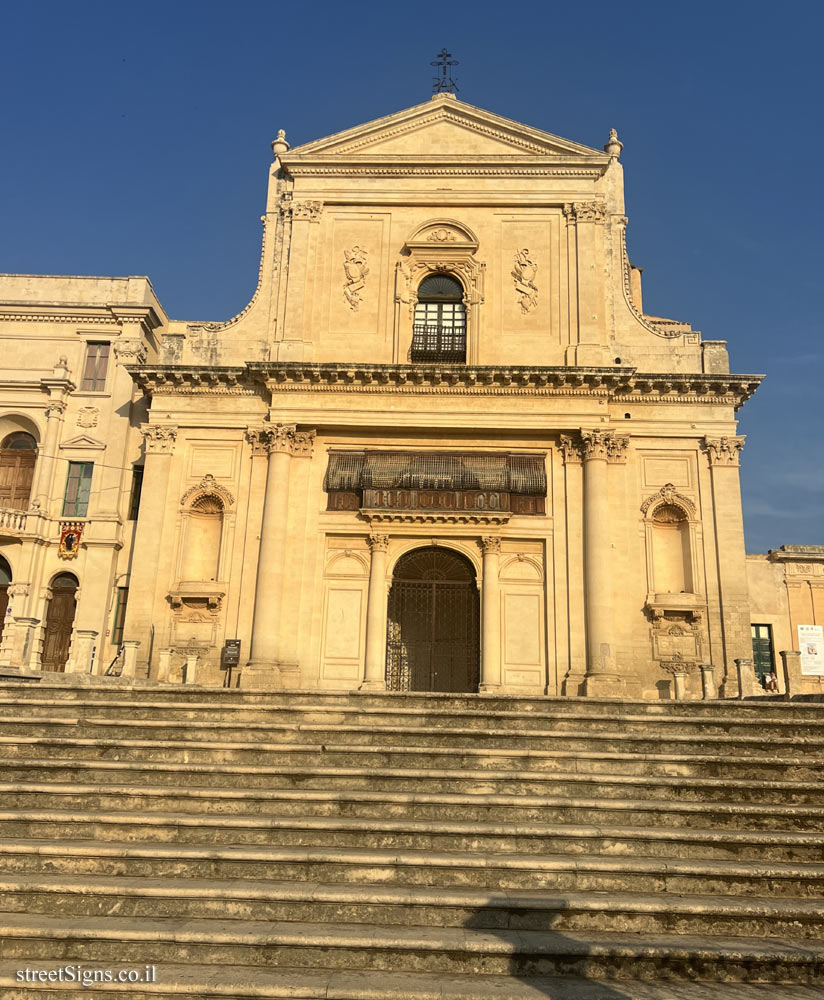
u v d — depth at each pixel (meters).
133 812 11.45
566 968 8.45
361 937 8.60
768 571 35.91
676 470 29.78
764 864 10.29
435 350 30.98
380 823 10.78
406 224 31.94
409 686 29.20
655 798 12.04
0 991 7.86
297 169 32.22
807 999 7.88
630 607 28.41
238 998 7.82
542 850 10.62
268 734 13.80
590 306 30.59
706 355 30.42
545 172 31.84
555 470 29.58
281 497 29.19
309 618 28.64
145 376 30.67
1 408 34.66
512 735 13.52
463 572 29.88
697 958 8.45
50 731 13.91
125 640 28.33
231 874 10.03
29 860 10.21
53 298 35.81
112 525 33.00
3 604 33.28
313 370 29.41
